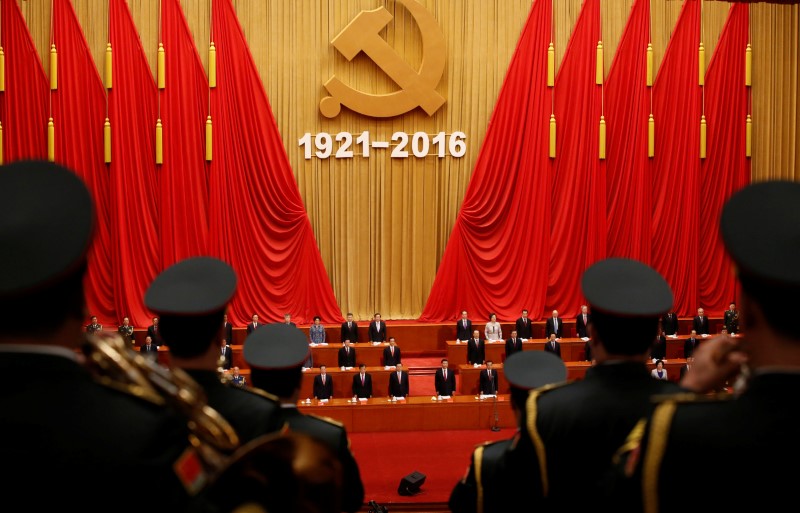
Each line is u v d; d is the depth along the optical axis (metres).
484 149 19.75
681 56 19.97
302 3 19.42
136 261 19.17
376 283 20.00
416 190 19.91
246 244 19.39
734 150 20.17
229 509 1.41
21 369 1.30
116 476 1.28
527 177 19.80
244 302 19.39
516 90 19.69
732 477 1.47
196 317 2.48
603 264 2.53
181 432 1.45
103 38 18.97
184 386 1.56
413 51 19.75
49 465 1.26
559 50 19.80
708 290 20.38
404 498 12.18
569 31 19.80
